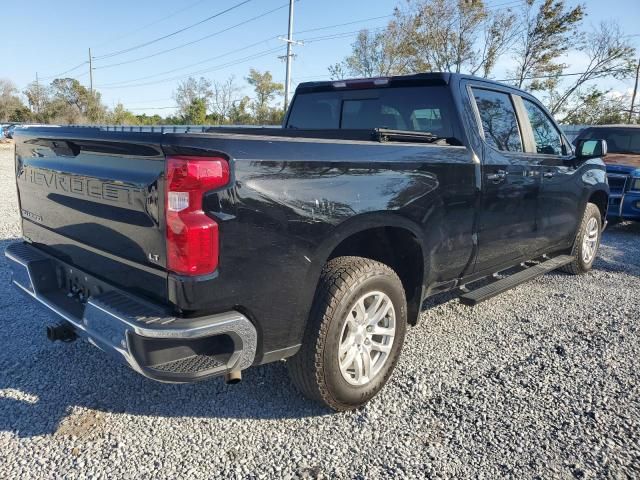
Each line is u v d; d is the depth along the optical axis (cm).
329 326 264
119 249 246
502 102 412
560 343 389
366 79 409
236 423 280
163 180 214
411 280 336
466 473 242
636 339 398
